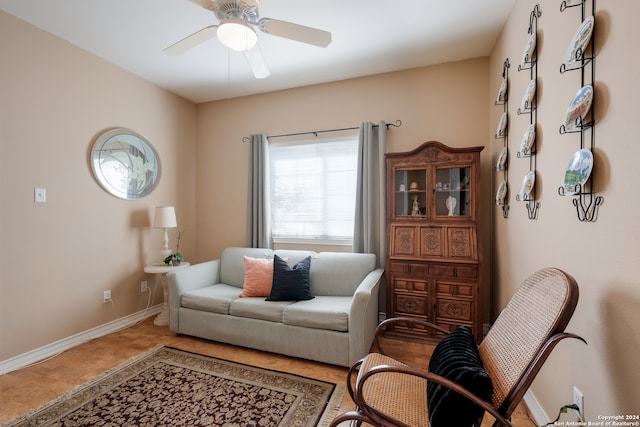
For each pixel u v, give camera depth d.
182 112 3.72
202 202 3.89
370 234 3.00
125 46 2.60
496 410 1.00
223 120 3.80
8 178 2.15
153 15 2.18
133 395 1.85
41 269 2.34
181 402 1.78
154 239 3.34
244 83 3.34
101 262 2.79
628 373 0.95
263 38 2.47
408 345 2.50
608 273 1.04
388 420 1.10
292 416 1.67
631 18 0.92
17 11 2.12
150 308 3.29
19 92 2.20
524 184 1.75
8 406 1.74
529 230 1.76
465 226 2.52
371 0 2.03
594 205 1.12
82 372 2.12
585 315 1.18
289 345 2.30
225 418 1.65
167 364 2.22
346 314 2.17
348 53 2.71
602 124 1.07
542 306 1.11
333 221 3.33
